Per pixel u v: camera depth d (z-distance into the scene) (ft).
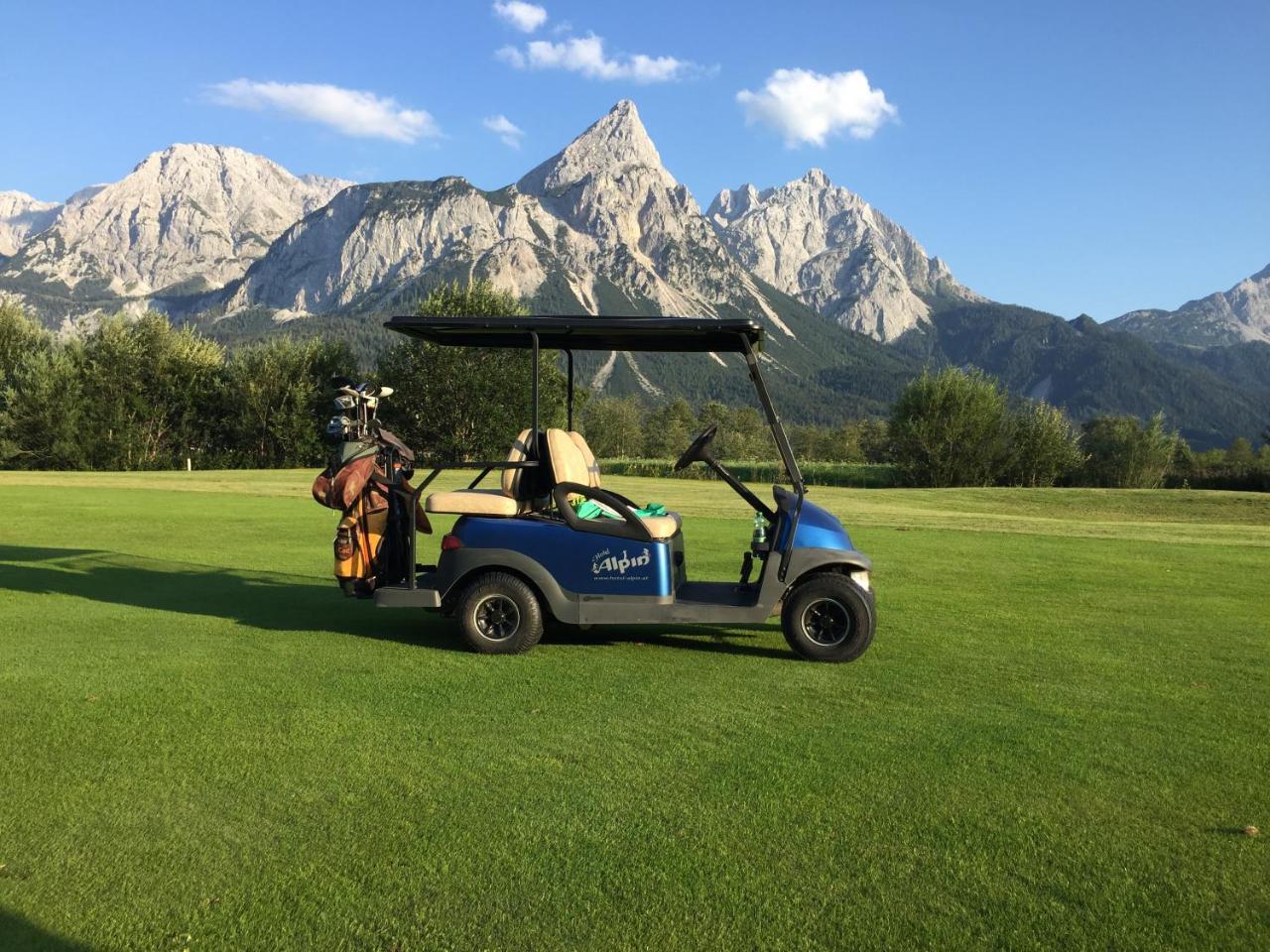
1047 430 158.30
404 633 22.97
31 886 9.97
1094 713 16.96
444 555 21.29
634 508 22.93
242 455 155.12
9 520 49.60
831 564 20.72
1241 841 11.60
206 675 18.43
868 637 20.47
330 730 15.14
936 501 100.07
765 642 22.76
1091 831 11.82
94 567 32.94
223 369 158.51
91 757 13.73
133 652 20.36
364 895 9.87
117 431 144.05
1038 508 99.66
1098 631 24.88
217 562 34.60
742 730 15.58
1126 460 172.45
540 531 20.99
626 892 10.05
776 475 168.96
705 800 12.53
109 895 9.80
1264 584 34.40
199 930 9.17
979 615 26.94
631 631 23.90
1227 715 16.99
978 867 10.80
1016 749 14.84
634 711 16.56
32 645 20.93
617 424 315.17
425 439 154.10
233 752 14.03
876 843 11.35
